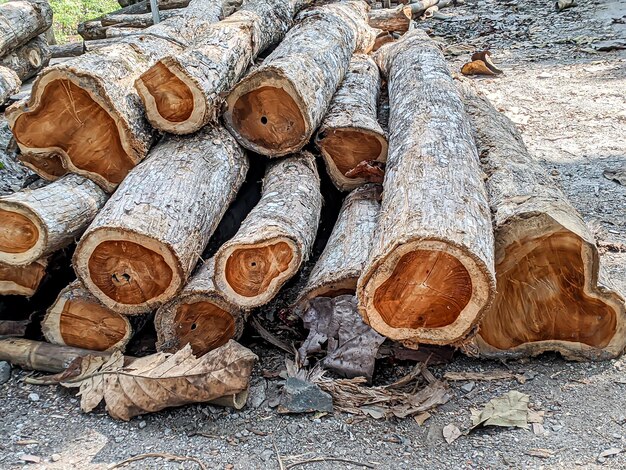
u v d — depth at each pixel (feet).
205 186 5.17
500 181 5.35
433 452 4.29
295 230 4.89
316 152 6.13
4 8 8.51
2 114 7.68
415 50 7.64
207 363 4.55
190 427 4.52
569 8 13.76
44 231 4.81
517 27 13.08
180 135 5.53
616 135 8.03
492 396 4.63
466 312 4.34
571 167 7.42
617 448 4.21
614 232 6.24
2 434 4.49
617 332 4.78
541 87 9.74
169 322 4.92
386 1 13.34
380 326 4.45
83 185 5.31
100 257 4.71
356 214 5.52
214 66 5.65
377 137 5.92
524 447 4.27
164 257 4.67
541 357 4.97
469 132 5.82
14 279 5.10
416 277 4.31
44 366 4.96
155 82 5.30
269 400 4.67
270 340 5.08
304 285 5.46
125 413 4.54
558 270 4.69
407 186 4.76
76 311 5.00
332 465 4.23
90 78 5.15
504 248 4.69
